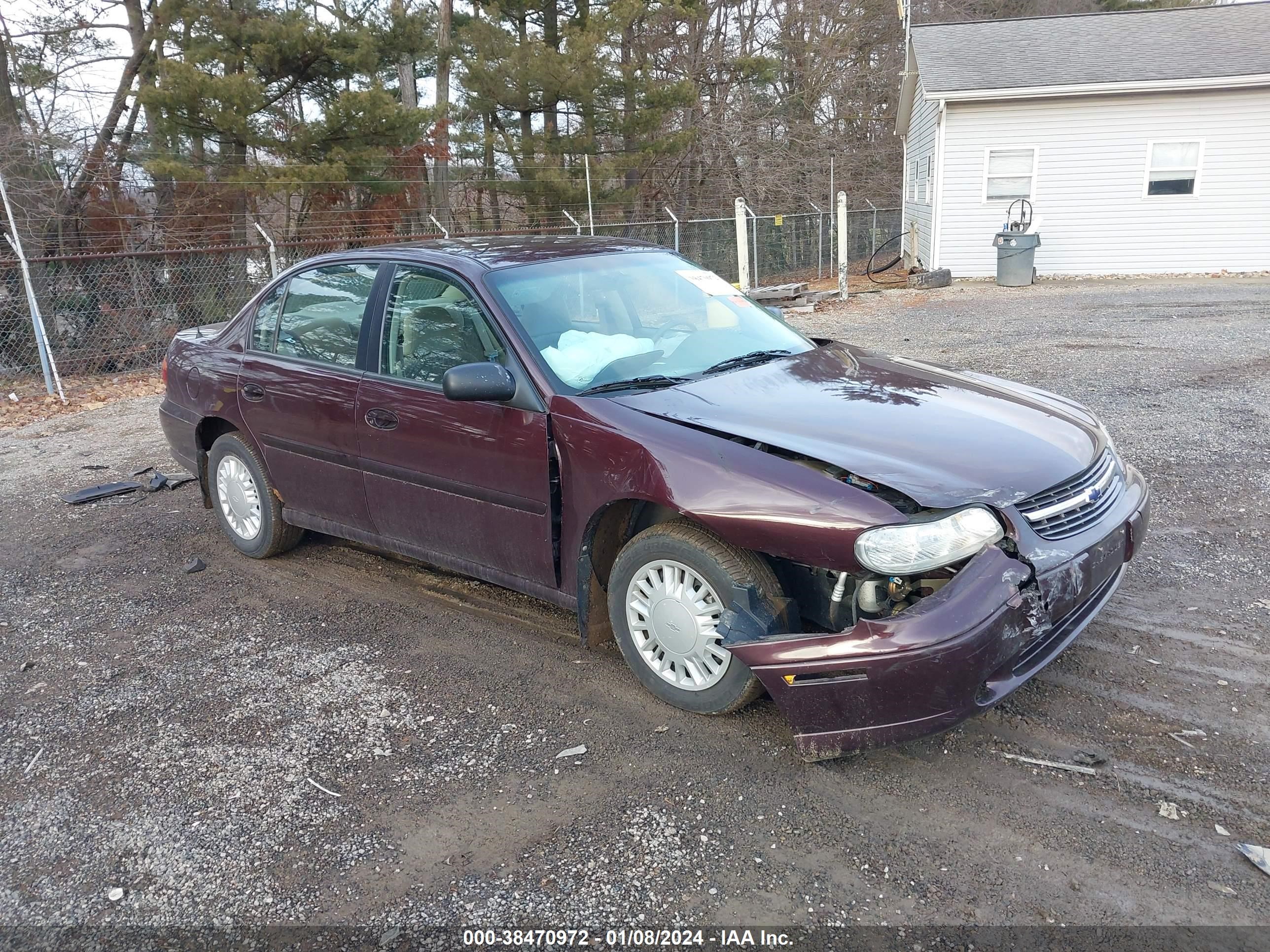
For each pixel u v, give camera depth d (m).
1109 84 17.42
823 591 3.03
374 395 4.06
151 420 9.27
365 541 4.46
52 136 15.68
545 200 20.75
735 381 3.62
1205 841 2.54
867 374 3.80
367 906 2.49
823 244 24.97
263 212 19.02
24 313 11.78
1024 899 2.38
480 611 4.34
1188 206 18.14
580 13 23.00
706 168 28.14
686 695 3.27
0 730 3.50
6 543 5.68
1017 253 17.47
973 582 2.69
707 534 3.08
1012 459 3.00
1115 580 3.41
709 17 27.66
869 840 2.63
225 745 3.31
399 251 4.24
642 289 4.20
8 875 2.70
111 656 4.08
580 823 2.77
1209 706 3.18
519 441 3.53
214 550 5.36
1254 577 4.14
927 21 35.31
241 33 16.19
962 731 3.12
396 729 3.35
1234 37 18.78
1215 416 6.85
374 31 18.09
